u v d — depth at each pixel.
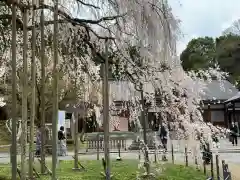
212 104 35.88
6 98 20.59
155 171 11.17
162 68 9.00
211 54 38.09
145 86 9.51
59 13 8.80
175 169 12.45
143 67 9.15
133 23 8.44
